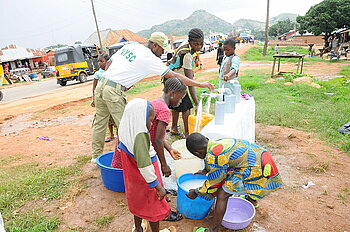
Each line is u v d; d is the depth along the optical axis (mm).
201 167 3729
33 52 50188
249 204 3025
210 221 3021
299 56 13477
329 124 6078
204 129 3412
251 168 2592
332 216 3086
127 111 2254
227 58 5215
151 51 3969
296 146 5070
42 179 4051
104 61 5070
